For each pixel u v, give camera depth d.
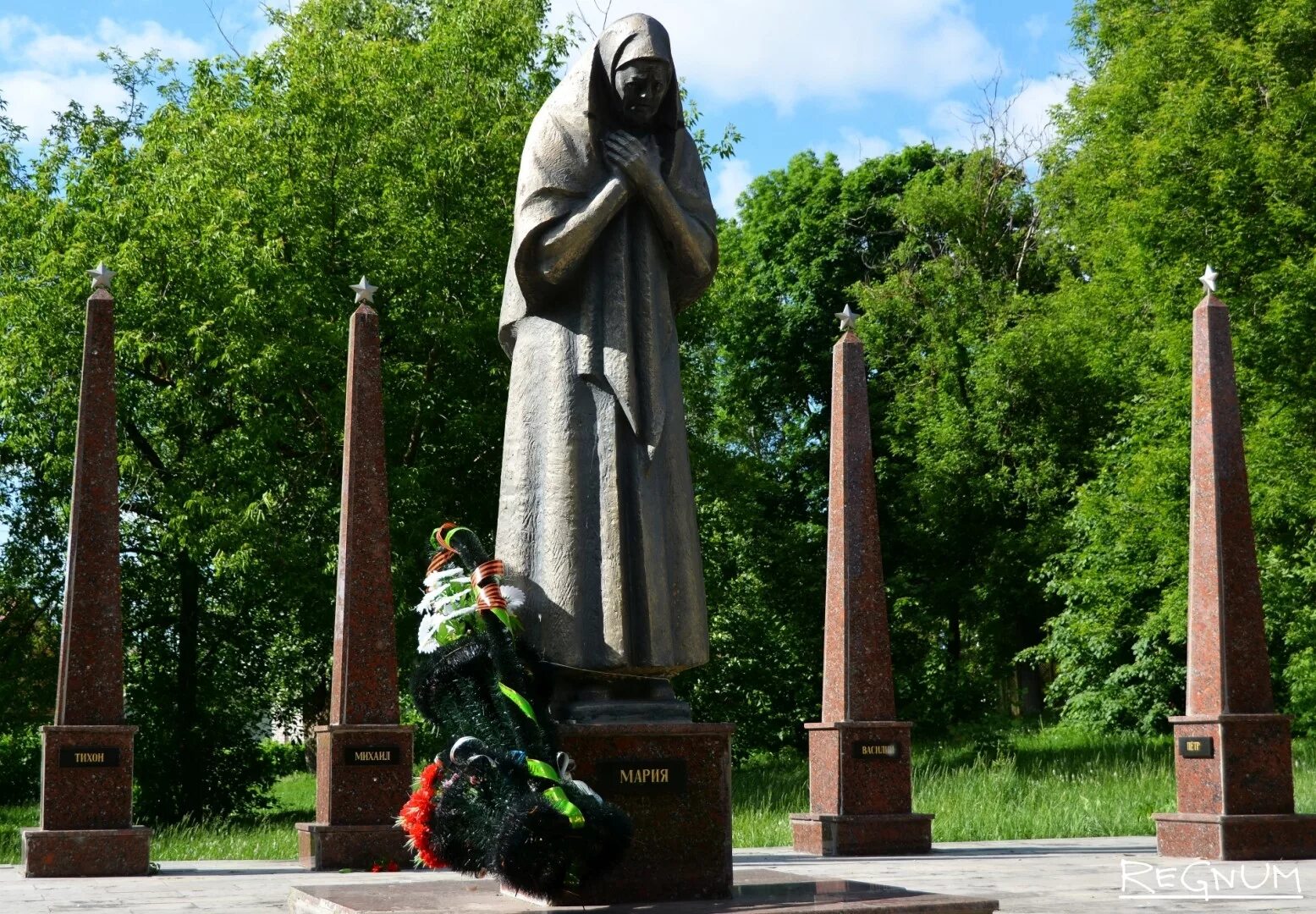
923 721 34.25
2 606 25.95
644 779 6.28
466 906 5.84
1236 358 22.67
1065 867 11.41
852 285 37.94
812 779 14.34
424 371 23.00
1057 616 33.56
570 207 6.96
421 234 22.16
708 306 26.20
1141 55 25.17
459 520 22.80
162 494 22.84
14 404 21.91
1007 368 34.41
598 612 6.61
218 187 22.22
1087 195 26.78
